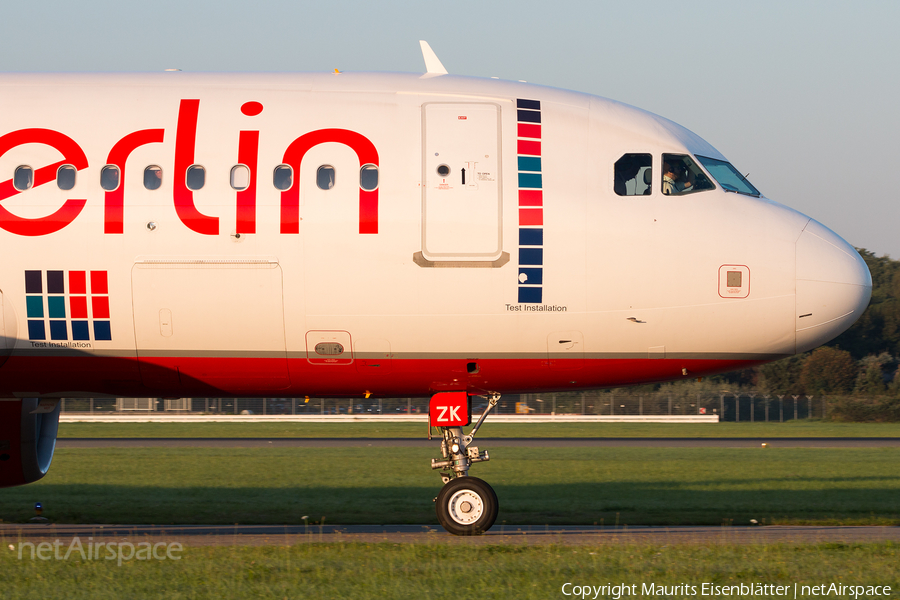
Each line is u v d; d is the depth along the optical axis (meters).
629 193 44.44
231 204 42.34
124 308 42.59
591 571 36.22
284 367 44.28
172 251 42.25
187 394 46.66
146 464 101.75
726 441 149.50
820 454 122.69
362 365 44.38
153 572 35.75
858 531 52.78
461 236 42.62
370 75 46.47
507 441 146.25
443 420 46.69
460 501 45.62
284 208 42.41
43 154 42.88
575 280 43.22
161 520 57.88
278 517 59.28
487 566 36.72
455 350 44.03
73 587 33.28
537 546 41.59
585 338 44.00
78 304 42.53
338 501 69.12
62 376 44.38
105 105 44.12
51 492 73.62
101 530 52.34
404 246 42.50
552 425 196.00
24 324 42.72
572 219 43.31
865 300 46.16
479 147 43.72
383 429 176.62
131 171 42.72
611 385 46.69
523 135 44.28
